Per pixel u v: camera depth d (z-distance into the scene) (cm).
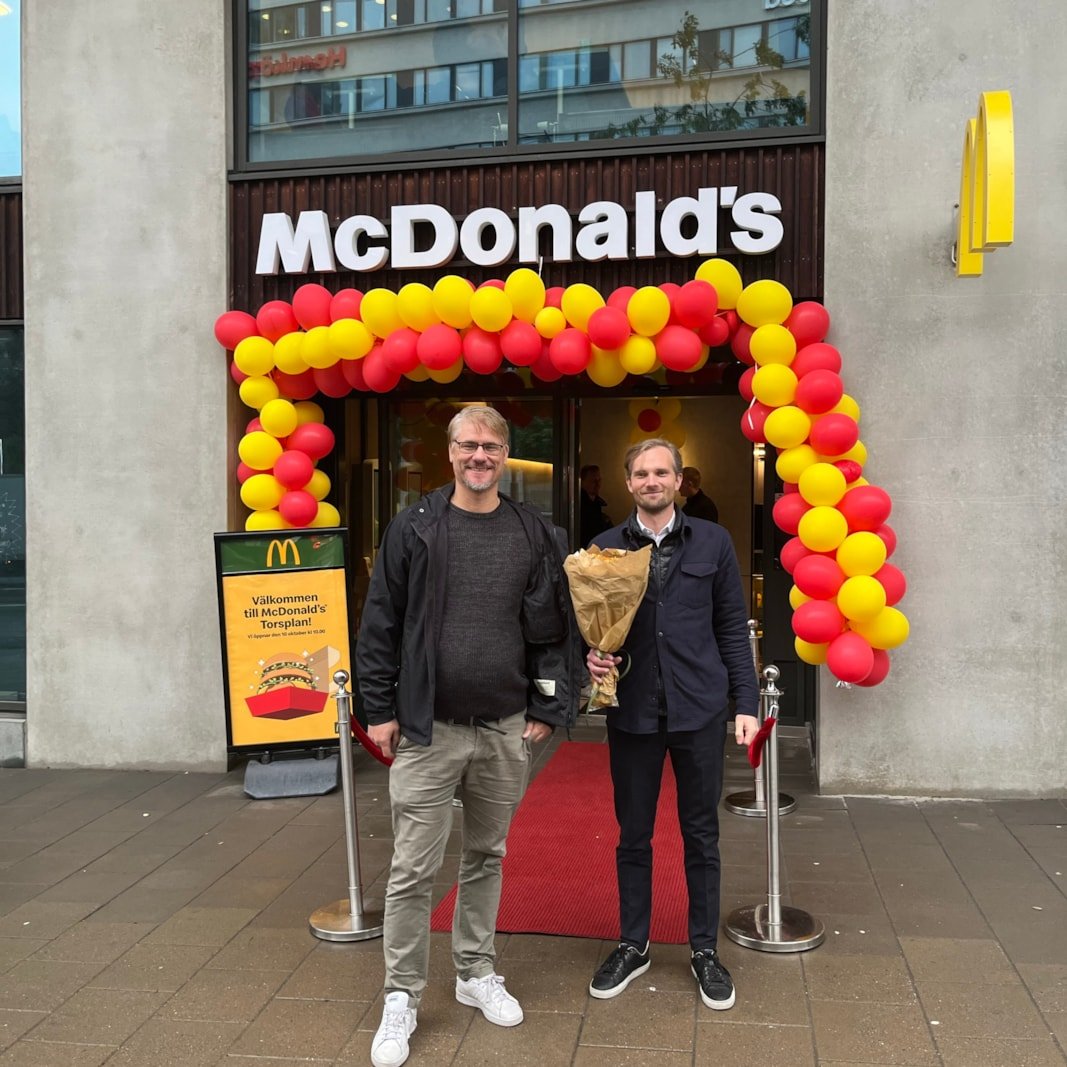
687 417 759
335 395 577
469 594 305
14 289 646
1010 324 531
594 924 391
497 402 728
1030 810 519
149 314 614
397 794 310
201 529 612
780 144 552
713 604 341
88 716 626
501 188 584
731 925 380
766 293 497
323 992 343
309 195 604
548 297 529
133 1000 339
